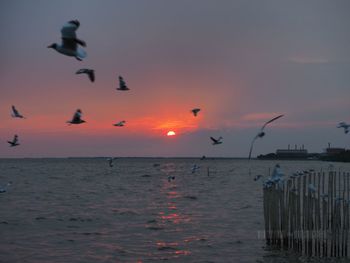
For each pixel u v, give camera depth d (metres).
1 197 71.62
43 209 57.47
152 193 80.31
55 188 89.75
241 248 35.91
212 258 33.41
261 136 21.56
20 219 49.22
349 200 34.69
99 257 33.97
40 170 182.62
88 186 96.06
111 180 118.00
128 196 74.88
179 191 84.56
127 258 33.78
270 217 34.72
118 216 51.72
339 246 32.66
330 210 35.72
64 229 44.06
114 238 40.03
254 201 65.94
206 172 169.62
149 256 34.28
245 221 47.53
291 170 160.88
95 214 53.19
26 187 91.12
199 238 39.66
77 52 14.03
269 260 32.47
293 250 32.94
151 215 52.50
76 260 33.25
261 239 38.59
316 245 32.44
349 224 36.38
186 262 32.50
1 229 43.75
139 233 42.12
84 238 40.03
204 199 69.75
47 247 36.88
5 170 178.50
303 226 32.66
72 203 64.31
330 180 32.94
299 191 32.94
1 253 34.91
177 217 50.88
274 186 34.38
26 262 32.69
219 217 50.50
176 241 38.69
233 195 76.00
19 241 38.81
